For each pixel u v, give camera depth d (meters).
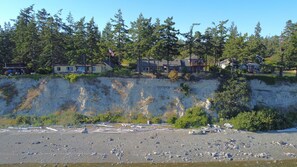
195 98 63.69
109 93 66.19
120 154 42.41
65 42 77.56
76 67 78.75
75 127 56.84
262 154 42.50
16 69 80.56
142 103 64.12
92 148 44.72
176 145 46.00
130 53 71.69
